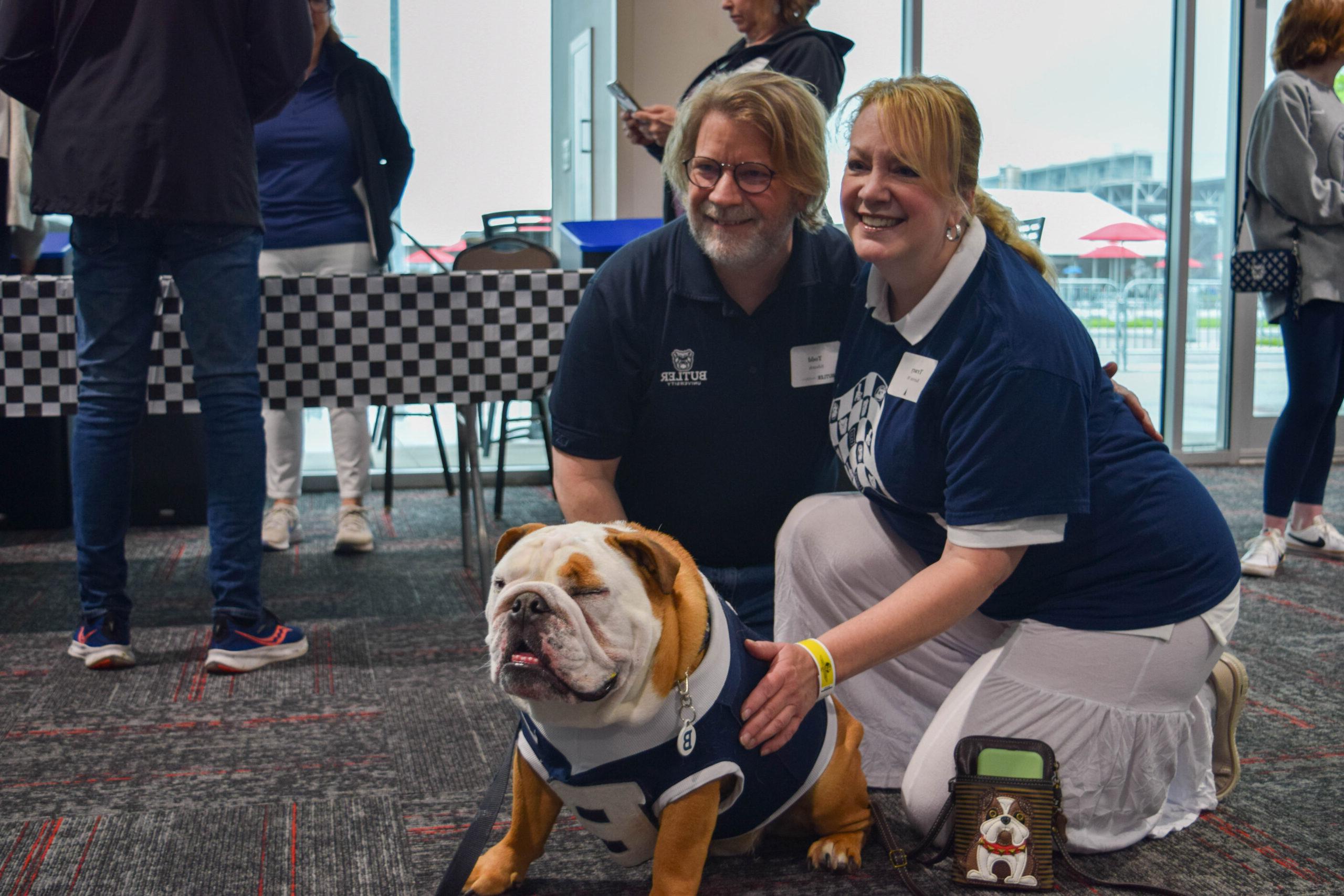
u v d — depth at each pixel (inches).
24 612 109.7
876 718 68.9
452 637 102.0
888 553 67.2
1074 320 59.4
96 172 84.4
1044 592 61.5
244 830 62.2
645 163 183.3
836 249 70.7
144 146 84.2
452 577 126.7
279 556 137.9
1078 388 56.0
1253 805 66.5
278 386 102.4
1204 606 60.0
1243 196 205.3
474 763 72.0
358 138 131.3
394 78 191.9
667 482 75.4
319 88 133.5
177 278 89.2
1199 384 212.5
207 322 89.1
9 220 125.6
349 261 135.0
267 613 95.1
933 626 54.6
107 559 92.1
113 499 91.3
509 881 54.1
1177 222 205.5
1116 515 59.5
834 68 97.0
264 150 131.8
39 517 154.6
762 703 49.7
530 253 137.8
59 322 98.7
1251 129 132.7
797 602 68.9
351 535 138.9
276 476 145.3
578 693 43.4
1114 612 59.4
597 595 44.7
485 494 184.9
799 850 59.9
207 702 83.7
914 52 196.4
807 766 54.0
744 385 71.1
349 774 70.2
